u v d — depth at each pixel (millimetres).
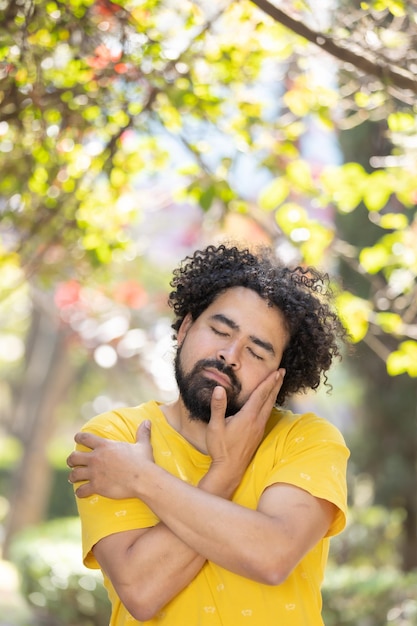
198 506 2727
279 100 5867
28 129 4969
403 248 5234
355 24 4418
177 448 3000
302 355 3131
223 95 5402
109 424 3057
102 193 5898
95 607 8977
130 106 5055
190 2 4820
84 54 4688
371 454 10156
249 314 2990
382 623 7977
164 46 4828
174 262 12258
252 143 5391
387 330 5230
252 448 2902
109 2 4469
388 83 4102
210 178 5344
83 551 2934
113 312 9742
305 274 3367
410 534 10047
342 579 8305
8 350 18375
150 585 2748
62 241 5938
